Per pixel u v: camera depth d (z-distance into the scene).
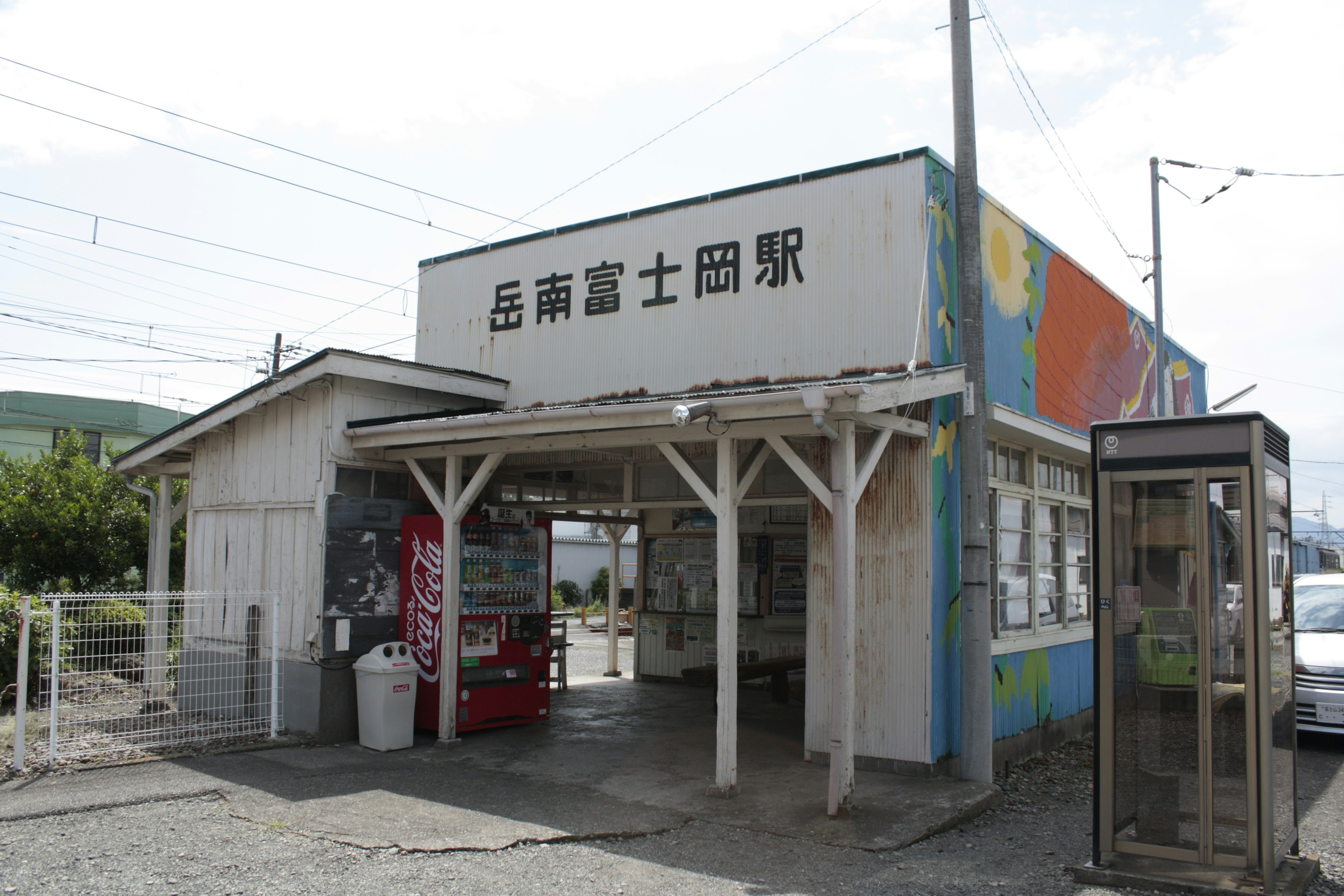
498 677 8.77
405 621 8.61
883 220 7.74
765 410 6.02
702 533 12.59
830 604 7.44
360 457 8.55
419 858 5.13
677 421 5.75
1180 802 5.02
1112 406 11.02
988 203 8.16
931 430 7.18
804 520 12.02
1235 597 4.96
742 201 8.63
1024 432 8.27
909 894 4.68
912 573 7.12
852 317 7.82
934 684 6.99
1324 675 8.84
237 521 9.24
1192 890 4.65
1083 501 10.35
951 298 7.78
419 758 7.56
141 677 10.12
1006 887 4.81
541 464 9.94
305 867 4.96
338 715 8.11
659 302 9.11
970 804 6.21
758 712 10.14
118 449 26.59
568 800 6.30
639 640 12.98
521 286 10.24
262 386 8.66
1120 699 5.16
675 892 4.67
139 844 5.26
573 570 35.56
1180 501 5.12
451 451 8.09
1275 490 5.20
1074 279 10.09
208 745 7.74
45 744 7.53
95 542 14.34
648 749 7.95
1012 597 8.48
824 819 5.87
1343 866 5.32
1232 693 4.93
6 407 25.59
